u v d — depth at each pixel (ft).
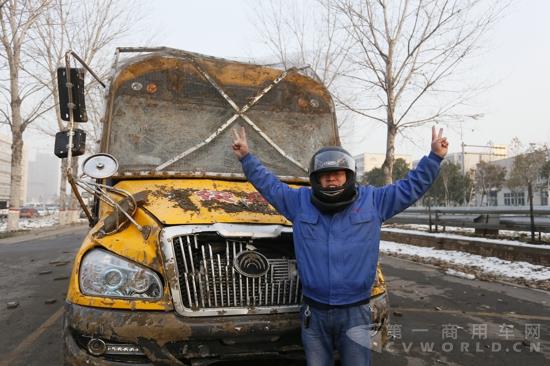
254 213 10.65
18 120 66.08
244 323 8.93
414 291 24.41
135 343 8.61
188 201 10.81
